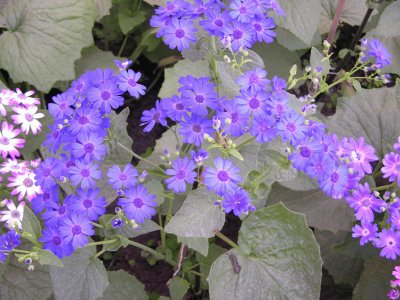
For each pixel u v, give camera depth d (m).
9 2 0.71
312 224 0.56
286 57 0.77
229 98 0.46
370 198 0.45
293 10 0.67
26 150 0.59
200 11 0.48
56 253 0.41
